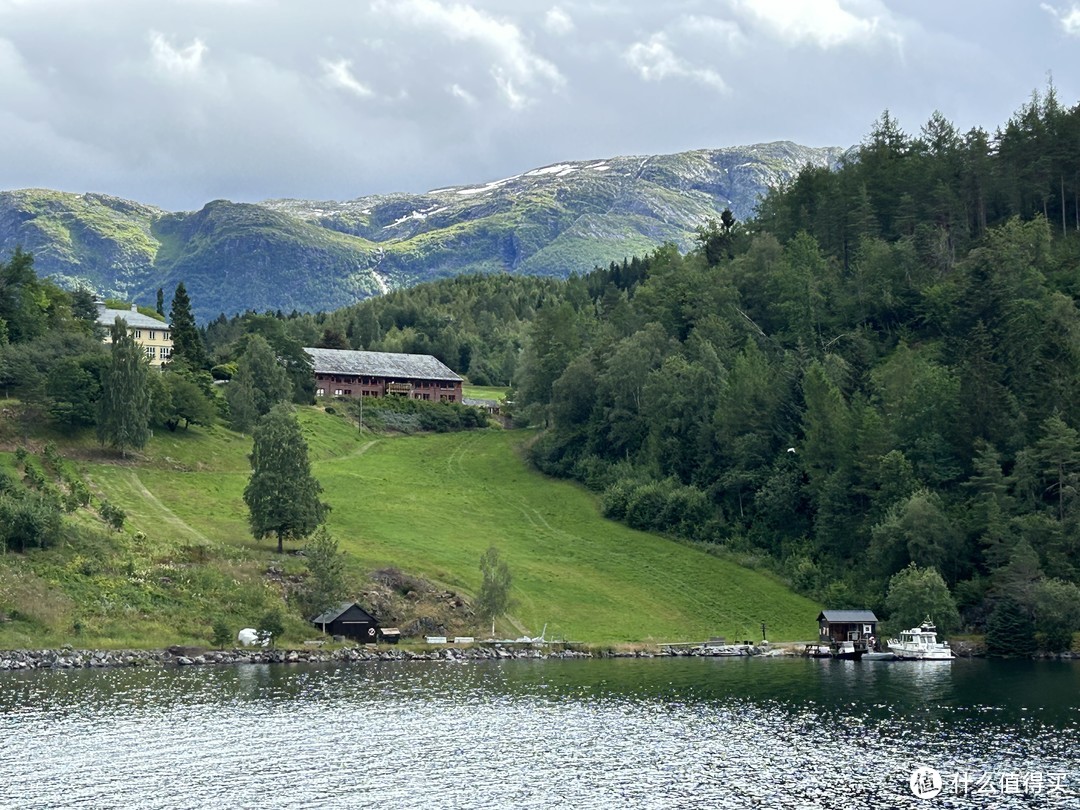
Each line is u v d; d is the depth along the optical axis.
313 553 161.50
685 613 180.12
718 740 102.38
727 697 123.38
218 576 161.38
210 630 149.38
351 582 166.88
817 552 198.12
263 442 177.38
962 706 118.69
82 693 116.56
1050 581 165.88
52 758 91.94
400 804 82.69
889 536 180.00
